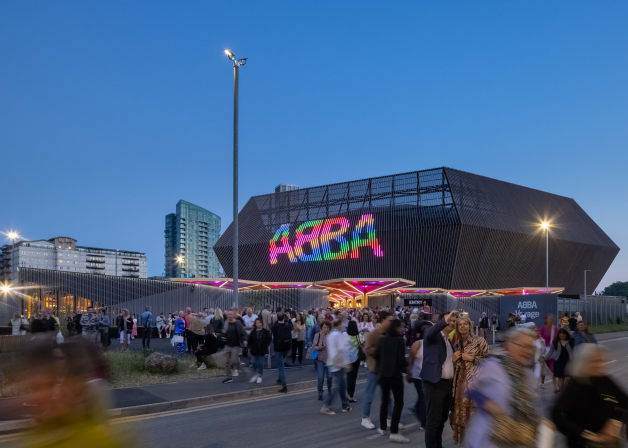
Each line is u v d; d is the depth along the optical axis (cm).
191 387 1370
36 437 263
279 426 961
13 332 2158
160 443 834
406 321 3083
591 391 499
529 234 8312
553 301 2722
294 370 1803
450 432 917
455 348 810
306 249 8450
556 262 9100
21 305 3603
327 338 1109
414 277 7538
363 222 7988
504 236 7881
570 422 502
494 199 8162
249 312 2052
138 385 1395
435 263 7412
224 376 1580
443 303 5762
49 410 264
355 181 8356
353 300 6919
